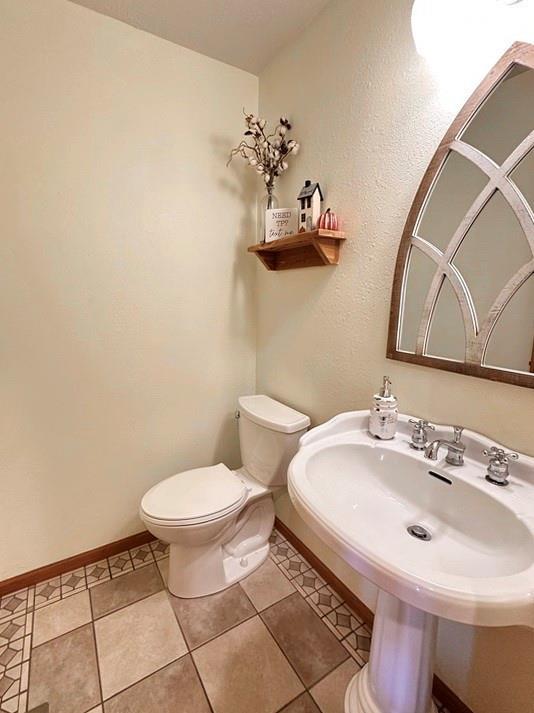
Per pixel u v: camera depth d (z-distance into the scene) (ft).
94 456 5.08
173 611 4.42
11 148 3.98
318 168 4.48
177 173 5.07
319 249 4.12
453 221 3.01
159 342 5.34
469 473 2.78
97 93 4.36
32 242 4.24
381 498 3.21
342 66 3.97
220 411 6.14
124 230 4.80
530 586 1.72
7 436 4.43
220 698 3.46
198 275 5.51
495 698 2.98
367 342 4.00
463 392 3.07
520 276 2.62
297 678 3.65
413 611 2.76
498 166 2.67
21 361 4.38
